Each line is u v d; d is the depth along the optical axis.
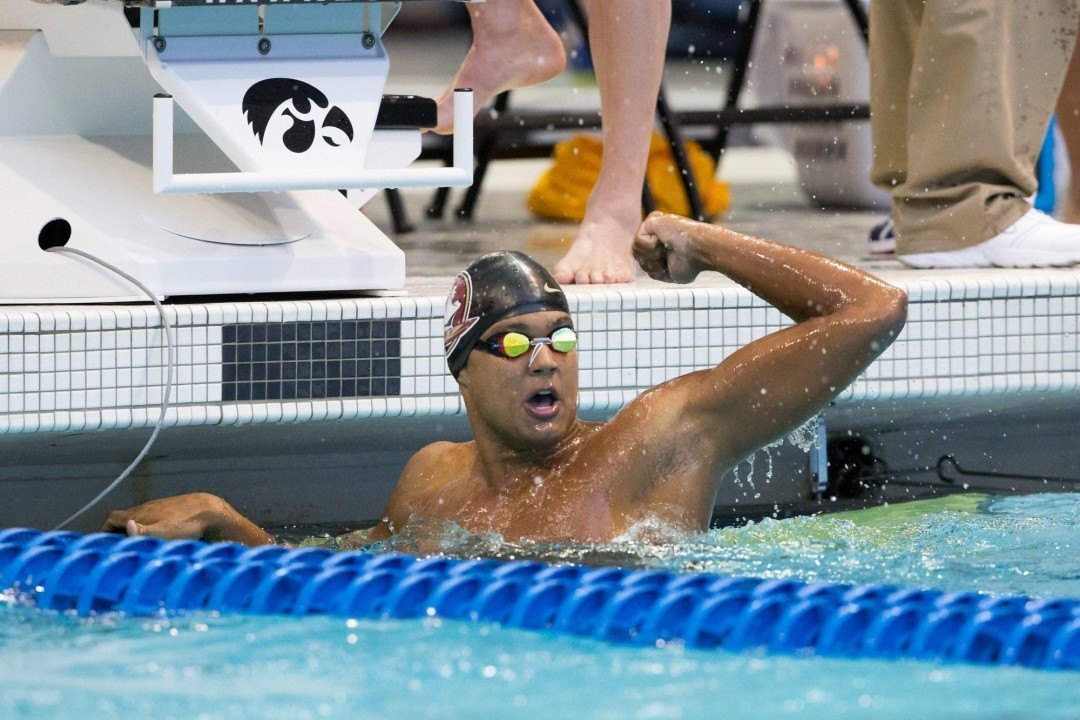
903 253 14.23
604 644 7.46
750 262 9.16
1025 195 14.06
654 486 9.20
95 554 8.64
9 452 11.22
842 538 9.91
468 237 20.58
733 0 40.50
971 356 12.49
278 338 11.22
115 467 11.48
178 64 10.92
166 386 10.89
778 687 6.78
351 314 11.36
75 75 12.00
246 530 9.75
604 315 11.84
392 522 10.01
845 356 8.70
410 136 12.66
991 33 13.60
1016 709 6.49
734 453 9.26
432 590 8.05
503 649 7.35
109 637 7.64
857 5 21.27
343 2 11.03
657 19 13.26
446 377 11.62
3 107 11.68
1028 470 13.16
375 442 12.05
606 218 13.23
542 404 9.01
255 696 6.63
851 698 6.62
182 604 8.21
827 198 24.33
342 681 6.84
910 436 12.89
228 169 12.34
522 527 9.16
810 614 7.52
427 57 41.59
